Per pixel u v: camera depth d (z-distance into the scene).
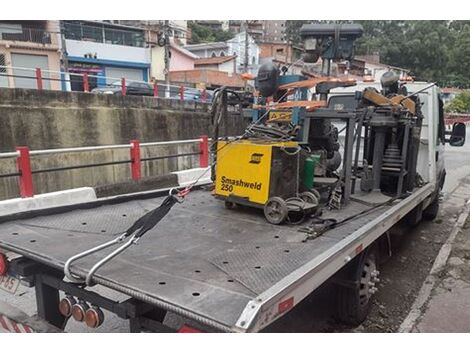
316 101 3.97
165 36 28.02
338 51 4.16
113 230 3.13
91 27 28.66
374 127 4.52
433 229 6.74
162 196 4.47
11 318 2.55
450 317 3.80
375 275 3.67
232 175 3.54
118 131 12.20
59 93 10.76
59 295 2.84
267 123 4.31
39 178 9.82
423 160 5.77
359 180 4.99
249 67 33.25
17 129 9.86
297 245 2.78
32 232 3.02
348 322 3.55
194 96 20.20
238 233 3.04
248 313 1.70
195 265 2.39
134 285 2.07
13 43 23.44
